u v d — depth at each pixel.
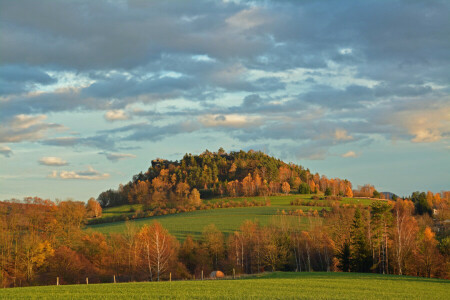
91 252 81.44
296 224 115.75
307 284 43.75
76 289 38.66
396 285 45.06
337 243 88.88
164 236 81.00
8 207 82.44
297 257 94.50
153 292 36.06
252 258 92.69
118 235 89.00
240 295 34.22
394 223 80.62
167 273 76.88
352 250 79.31
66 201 87.56
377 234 80.38
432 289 42.72
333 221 97.06
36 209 83.50
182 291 36.69
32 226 80.38
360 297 35.03
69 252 74.81
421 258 73.50
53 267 72.00
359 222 83.44
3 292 36.44
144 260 77.88
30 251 71.75
